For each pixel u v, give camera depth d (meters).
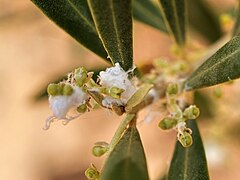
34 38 0.53
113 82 0.15
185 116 0.17
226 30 0.29
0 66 0.55
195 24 0.30
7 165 0.56
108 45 0.15
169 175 0.18
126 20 0.15
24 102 0.55
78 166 0.55
